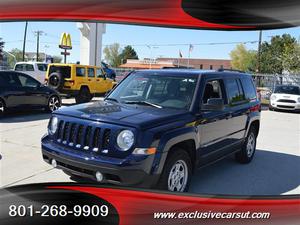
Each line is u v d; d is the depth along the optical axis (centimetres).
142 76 516
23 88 1060
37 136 763
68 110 432
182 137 408
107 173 366
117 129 373
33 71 1786
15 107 1040
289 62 2209
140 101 475
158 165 375
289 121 1313
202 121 456
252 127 650
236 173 570
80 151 391
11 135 767
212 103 454
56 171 512
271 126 1155
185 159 425
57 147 412
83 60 1792
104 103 475
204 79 488
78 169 390
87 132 391
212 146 492
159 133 381
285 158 695
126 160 362
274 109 1686
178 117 420
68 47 1808
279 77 2223
